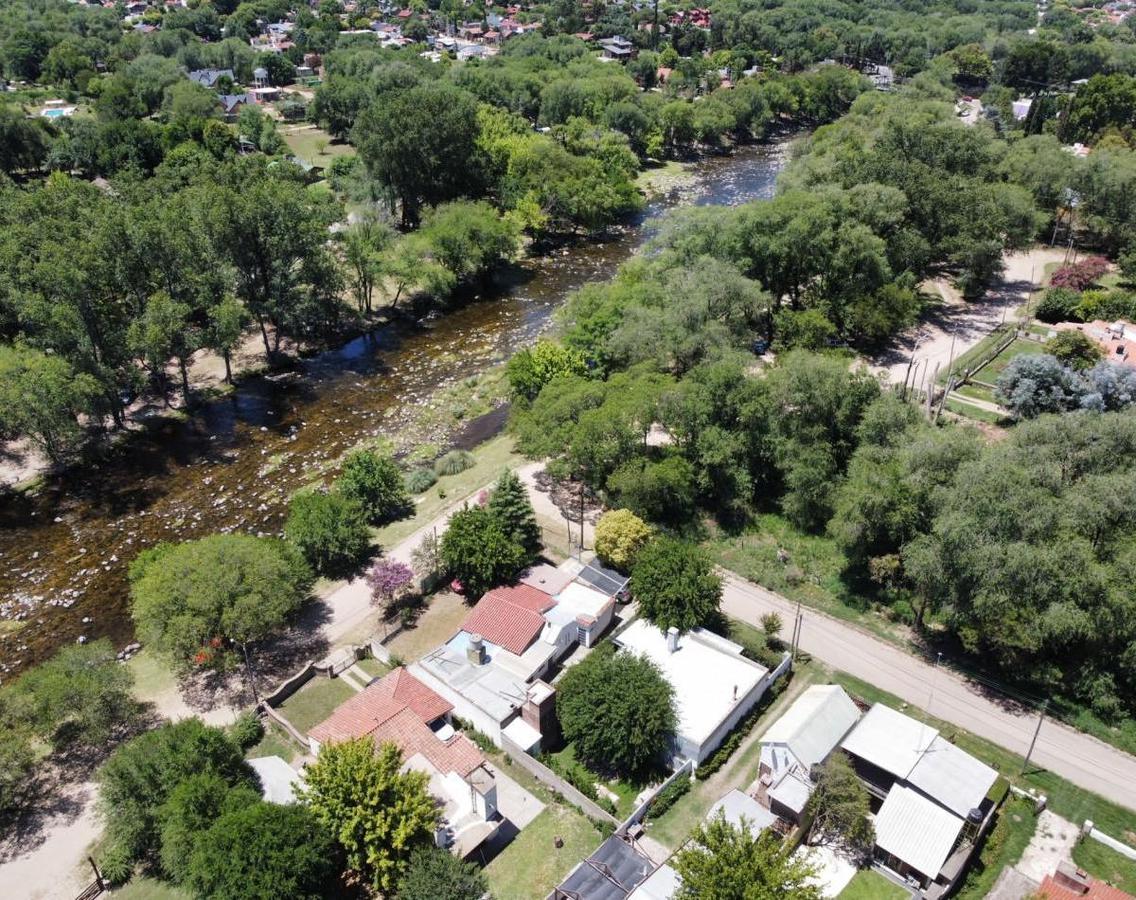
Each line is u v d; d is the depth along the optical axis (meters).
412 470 90.06
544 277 145.25
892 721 53.03
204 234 107.25
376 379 111.56
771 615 63.34
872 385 79.44
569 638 62.56
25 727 52.66
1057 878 44.22
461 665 59.31
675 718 52.97
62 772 54.94
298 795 45.81
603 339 97.50
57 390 85.31
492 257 142.25
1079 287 124.69
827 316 111.12
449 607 68.31
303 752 54.66
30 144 173.00
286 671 62.19
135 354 97.94
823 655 62.91
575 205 154.00
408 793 44.78
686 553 64.12
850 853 47.78
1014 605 56.56
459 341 122.25
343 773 44.56
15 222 103.38
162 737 49.38
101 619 70.81
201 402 104.75
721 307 95.12
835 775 47.81
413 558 69.75
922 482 65.50
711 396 78.62
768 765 51.28
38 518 83.88
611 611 65.56
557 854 47.88
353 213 148.88
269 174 139.62
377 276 125.19
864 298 107.81
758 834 45.94
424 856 43.31
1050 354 98.75
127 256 96.94
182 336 99.88
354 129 151.75
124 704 56.81
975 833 47.28
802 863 40.19
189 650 58.69
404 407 104.50
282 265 113.81
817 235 108.06
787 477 76.44
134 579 69.38
